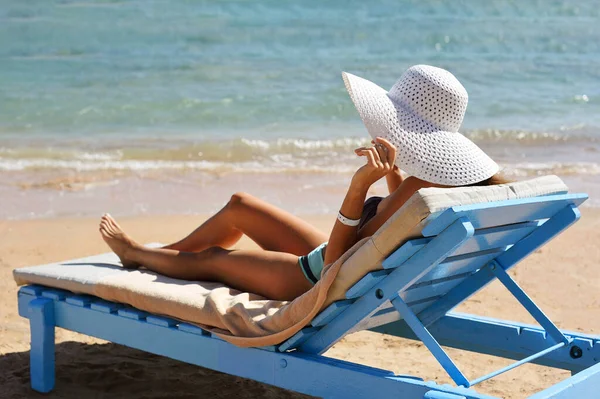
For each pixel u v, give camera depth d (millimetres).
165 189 17516
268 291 7637
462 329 7965
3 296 11289
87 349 9664
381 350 9836
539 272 12562
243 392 8500
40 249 13305
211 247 8148
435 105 6836
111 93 28375
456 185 6684
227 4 43500
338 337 6602
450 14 45031
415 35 40562
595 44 39719
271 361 6719
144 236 13984
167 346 7379
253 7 43406
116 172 19000
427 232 5738
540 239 7020
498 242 6789
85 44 36750
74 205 16172
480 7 46594
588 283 12055
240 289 7902
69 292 8266
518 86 30781
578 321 10531
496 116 26000
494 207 5867
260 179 18391
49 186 17672
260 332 6715
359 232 7031
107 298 7809
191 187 17734
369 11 44656
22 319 10570
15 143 21875
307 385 6527
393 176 8430
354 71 33219
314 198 16703
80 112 25797
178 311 7223
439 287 7270
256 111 26047
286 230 8125
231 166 19734
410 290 6766
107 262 9031
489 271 7355
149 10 42156
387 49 38188
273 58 35281
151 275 8273
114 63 33562
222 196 16969
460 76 32750
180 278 8297
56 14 40719
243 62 34281
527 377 9109
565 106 27406
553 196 6559
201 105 26781
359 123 24719
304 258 7445
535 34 41656
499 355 7820
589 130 23938
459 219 5680
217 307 6977
